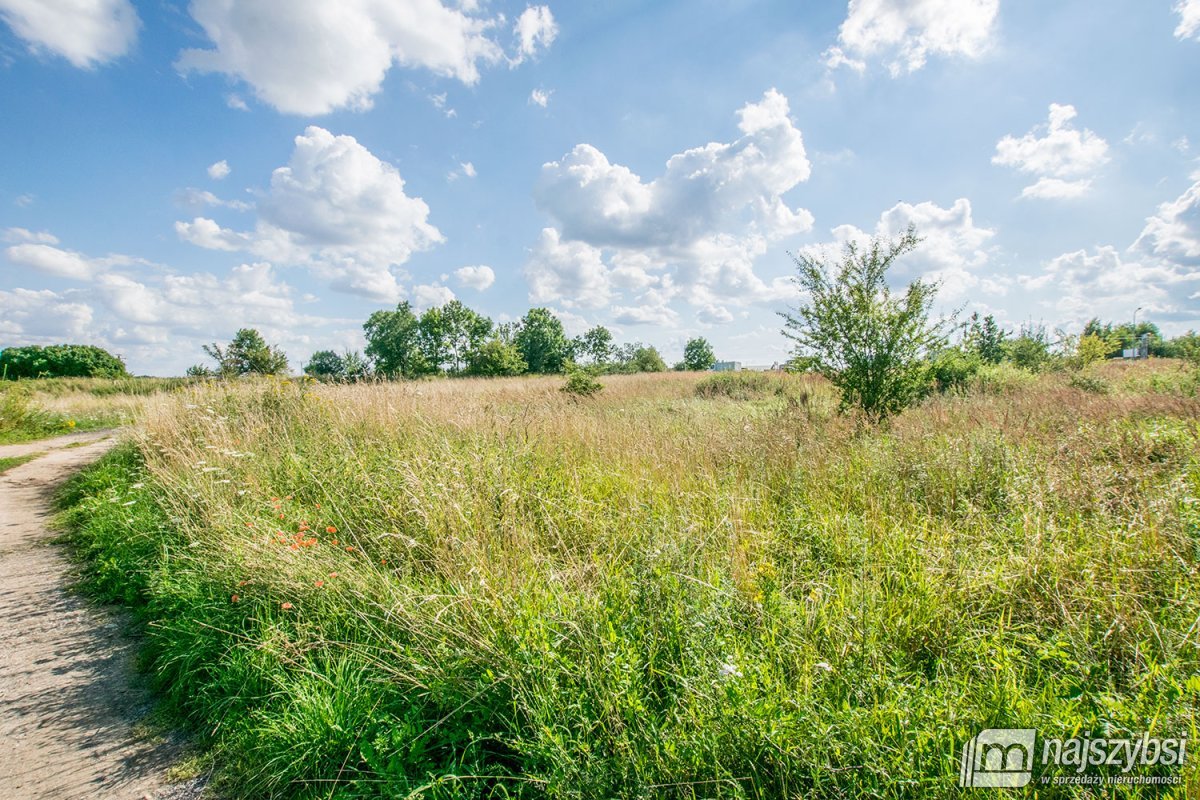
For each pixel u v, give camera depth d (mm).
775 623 2713
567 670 2402
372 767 2232
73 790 2354
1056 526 3621
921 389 9469
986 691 2252
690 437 7043
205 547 4234
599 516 4395
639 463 5824
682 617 2758
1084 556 3195
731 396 16797
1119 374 14602
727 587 3051
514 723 2301
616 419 9047
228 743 2598
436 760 2326
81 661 3406
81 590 4473
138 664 3357
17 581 4680
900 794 1824
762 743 1971
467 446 6035
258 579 3496
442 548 3746
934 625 2793
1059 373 14914
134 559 4645
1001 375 13758
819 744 1913
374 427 7430
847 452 6191
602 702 2207
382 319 61875
